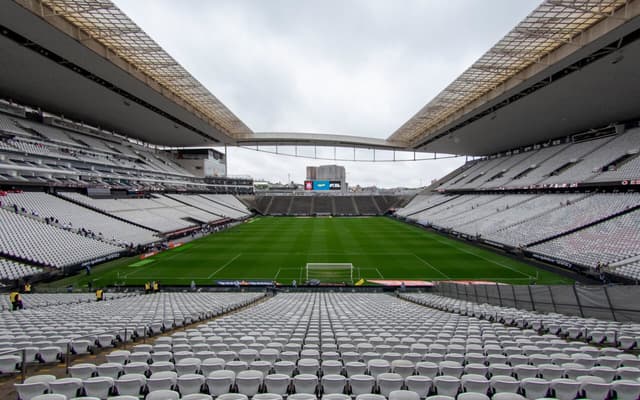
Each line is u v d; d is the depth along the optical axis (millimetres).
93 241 30938
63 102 41938
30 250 24922
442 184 79375
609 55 26062
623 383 5090
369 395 4578
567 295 13195
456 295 20266
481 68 32688
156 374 5738
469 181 66688
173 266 29031
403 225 59219
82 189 41406
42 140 39094
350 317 12844
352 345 7816
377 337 8711
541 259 29656
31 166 33875
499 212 45625
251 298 19672
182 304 16172
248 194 88625
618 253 24484
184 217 51688
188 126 56719
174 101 43688
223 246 38344
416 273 27109
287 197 87188
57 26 25469
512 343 8094
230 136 67250
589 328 9625
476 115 45406
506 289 16344
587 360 6570
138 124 53844
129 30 27672
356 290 24047
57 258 25641
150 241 36906
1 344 7449
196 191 72562
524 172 52000
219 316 14688
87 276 25844
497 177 58281
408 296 21172
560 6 22797
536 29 25453
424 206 69500
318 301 18797
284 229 53438
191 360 6387
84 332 9188
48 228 29297
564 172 42844
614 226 28531
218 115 54531
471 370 6156
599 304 12133
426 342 8328
